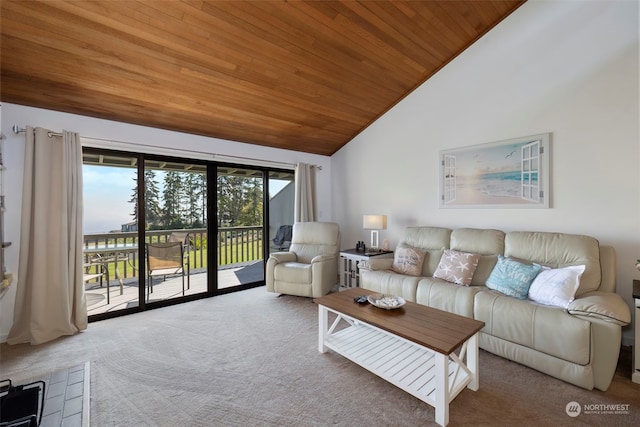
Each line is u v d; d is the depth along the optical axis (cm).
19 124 248
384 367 179
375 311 199
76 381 186
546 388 175
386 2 241
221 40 234
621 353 218
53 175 257
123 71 241
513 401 163
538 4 277
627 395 167
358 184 462
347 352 198
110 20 199
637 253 229
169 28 213
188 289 371
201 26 218
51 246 254
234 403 164
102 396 170
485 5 275
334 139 455
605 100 241
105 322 284
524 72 286
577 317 175
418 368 178
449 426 144
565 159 262
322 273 336
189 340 244
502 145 301
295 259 396
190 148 353
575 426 144
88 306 312
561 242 235
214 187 379
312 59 279
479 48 317
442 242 314
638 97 227
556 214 268
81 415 154
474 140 324
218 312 311
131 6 192
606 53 241
